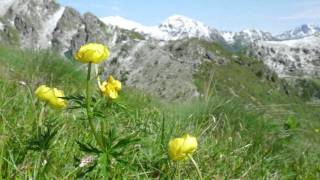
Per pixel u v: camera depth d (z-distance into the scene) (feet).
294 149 2.78
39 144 1.16
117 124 1.86
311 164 2.51
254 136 2.64
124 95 3.43
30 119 1.61
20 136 1.43
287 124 3.04
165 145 1.61
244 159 1.96
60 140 1.42
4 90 2.03
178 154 0.97
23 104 1.79
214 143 2.02
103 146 1.03
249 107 3.20
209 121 2.46
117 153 1.03
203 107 2.83
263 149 2.42
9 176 1.08
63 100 1.23
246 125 2.84
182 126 2.15
